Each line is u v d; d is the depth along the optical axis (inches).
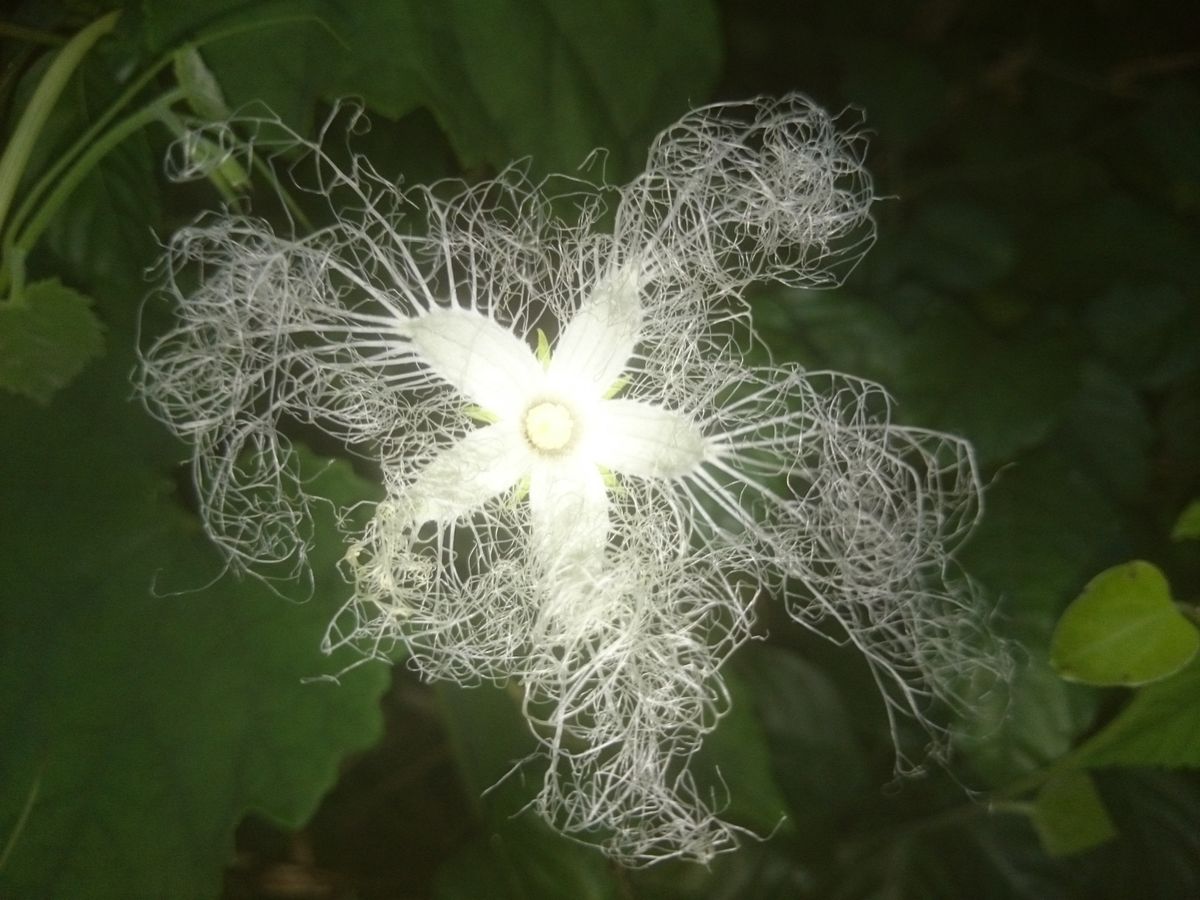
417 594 6.9
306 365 7.1
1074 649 7.5
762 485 7.4
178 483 7.6
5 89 7.4
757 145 8.0
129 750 7.2
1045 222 9.9
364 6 7.2
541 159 7.6
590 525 6.8
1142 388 9.5
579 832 7.5
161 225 7.5
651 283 7.1
